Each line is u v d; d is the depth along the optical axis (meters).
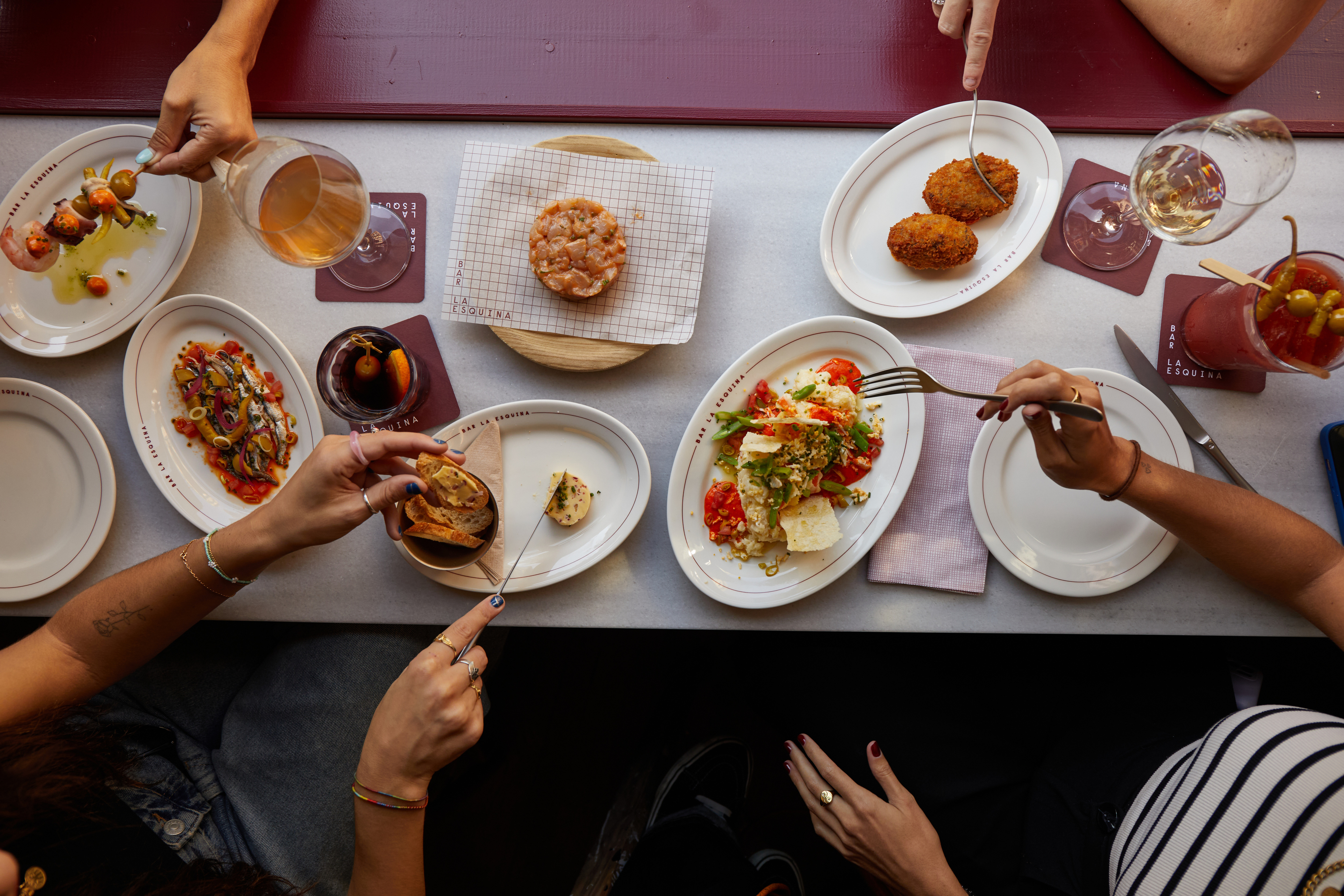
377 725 1.09
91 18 1.36
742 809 1.80
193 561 1.15
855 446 1.27
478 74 1.37
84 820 1.08
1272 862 1.04
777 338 1.27
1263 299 1.12
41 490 1.29
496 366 1.33
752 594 1.27
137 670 1.44
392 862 1.10
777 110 1.35
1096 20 1.37
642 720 1.88
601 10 1.38
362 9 1.37
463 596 1.29
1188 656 1.44
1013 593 1.30
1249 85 1.35
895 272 1.34
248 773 1.33
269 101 1.35
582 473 1.30
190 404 1.30
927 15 1.38
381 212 1.33
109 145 1.31
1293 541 1.14
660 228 1.29
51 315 1.30
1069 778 1.39
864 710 1.44
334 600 1.29
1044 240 1.34
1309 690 1.69
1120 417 1.28
